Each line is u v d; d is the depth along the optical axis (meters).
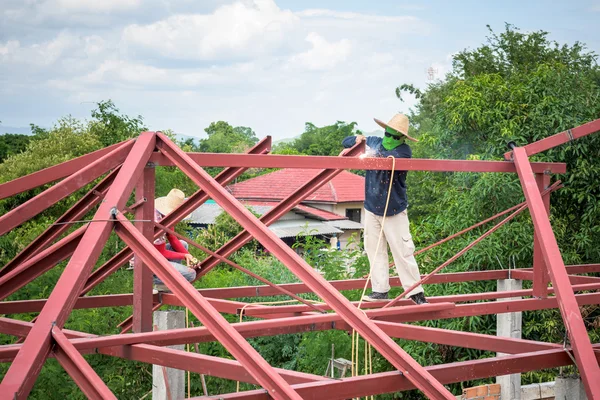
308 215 30.67
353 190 33.38
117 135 21.34
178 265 5.55
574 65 20.59
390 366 10.02
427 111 28.38
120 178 4.01
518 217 10.82
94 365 9.38
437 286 10.62
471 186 11.40
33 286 9.36
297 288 6.61
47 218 15.20
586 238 10.85
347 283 6.95
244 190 32.59
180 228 16.84
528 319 10.92
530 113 11.41
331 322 4.86
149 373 9.89
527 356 4.51
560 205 11.55
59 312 3.26
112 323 9.98
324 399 3.71
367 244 5.65
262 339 11.78
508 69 20.59
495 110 11.45
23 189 4.42
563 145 10.90
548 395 8.79
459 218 10.89
